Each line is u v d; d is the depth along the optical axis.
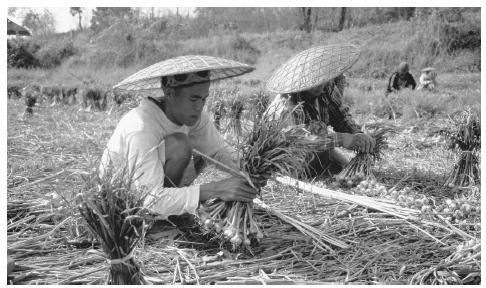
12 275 2.57
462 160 4.27
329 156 4.77
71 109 10.66
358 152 4.48
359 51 4.42
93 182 2.40
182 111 2.95
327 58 4.36
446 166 5.05
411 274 2.68
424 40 21.44
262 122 2.91
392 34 23.81
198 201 2.84
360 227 3.35
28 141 6.35
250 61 24.02
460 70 19.73
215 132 3.38
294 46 24.97
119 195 2.37
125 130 2.93
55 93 12.66
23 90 13.14
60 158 5.24
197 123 3.26
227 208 2.94
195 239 3.09
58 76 21.83
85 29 33.94
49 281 2.56
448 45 21.19
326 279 2.59
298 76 4.30
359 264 2.78
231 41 25.41
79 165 4.88
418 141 6.36
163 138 3.05
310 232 3.17
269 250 2.95
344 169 4.51
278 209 3.70
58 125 7.77
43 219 3.33
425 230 3.27
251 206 2.96
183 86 2.87
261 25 32.25
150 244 3.01
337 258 2.87
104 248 2.35
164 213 2.86
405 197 3.81
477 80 16.92
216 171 4.71
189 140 3.32
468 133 4.20
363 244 3.04
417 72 20.08
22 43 26.02
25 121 8.52
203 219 2.95
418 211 3.52
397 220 3.42
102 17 29.42
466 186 4.21
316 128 4.30
